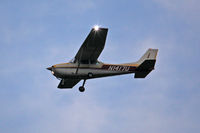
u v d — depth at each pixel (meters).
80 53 69.12
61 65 70.69
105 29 61.94
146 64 73.12
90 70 71.75
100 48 67.31
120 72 74.25
